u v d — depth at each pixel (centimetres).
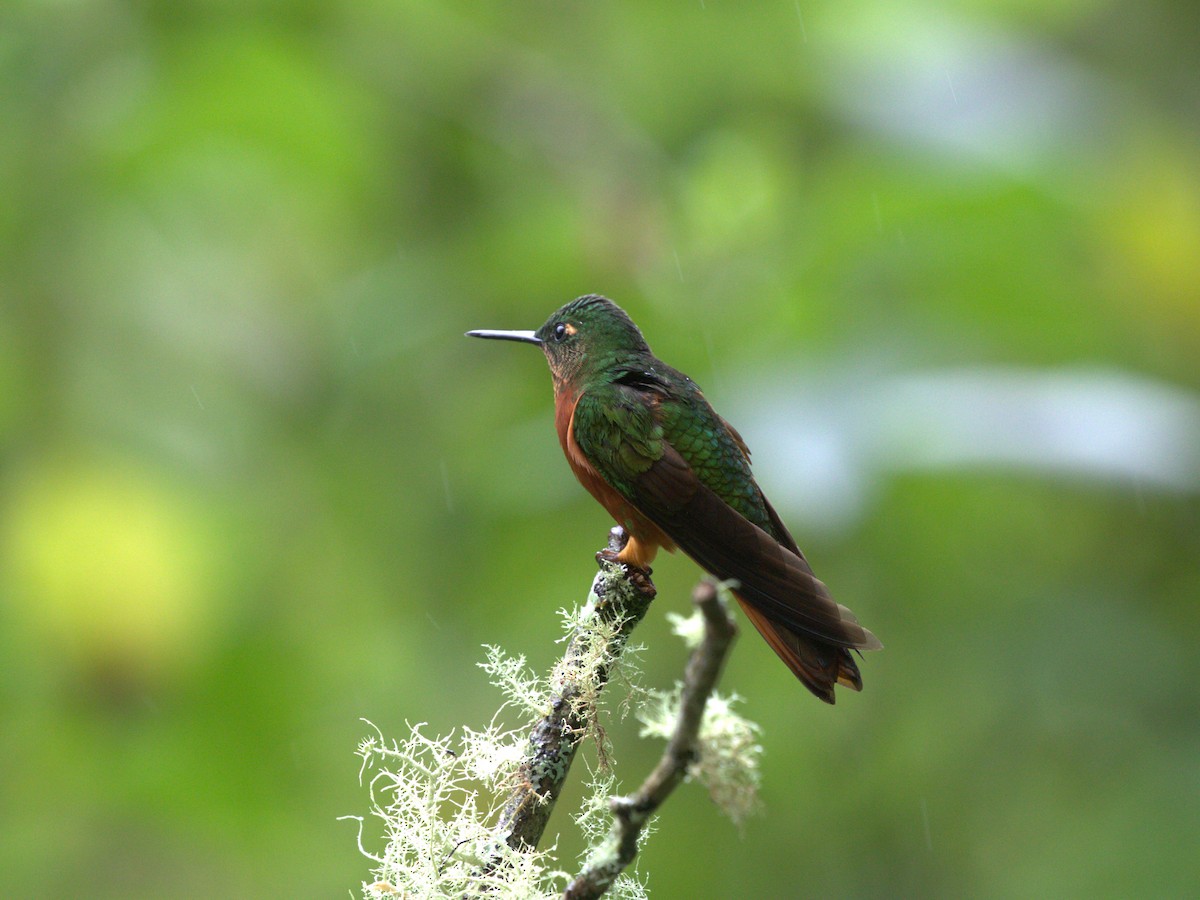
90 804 896
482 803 551
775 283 966
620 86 1125
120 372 1013
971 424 789
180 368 1052
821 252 929
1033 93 1018
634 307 987
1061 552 1056
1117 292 944
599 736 500
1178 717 1012
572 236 1025
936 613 1002
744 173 1044
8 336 989
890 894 1017
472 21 1139
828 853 1034
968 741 1050
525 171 1094
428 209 1126
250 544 1002
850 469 780
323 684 993
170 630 884
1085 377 825
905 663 1012
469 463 1023
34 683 880
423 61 1113
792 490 778
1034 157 923
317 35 1098
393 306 1067
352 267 1141
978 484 937
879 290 915
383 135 1120
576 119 1079
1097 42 1146
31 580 877
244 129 1099
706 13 1098
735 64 1100
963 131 953
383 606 1048
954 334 876
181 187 1101
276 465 1059
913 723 1048
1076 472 775
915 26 1062
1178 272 930
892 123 988
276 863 944
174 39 1077
